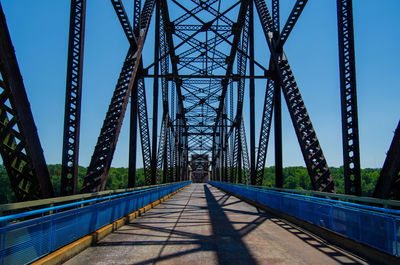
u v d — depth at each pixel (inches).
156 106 741.3
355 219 243.1
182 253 235.8
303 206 359.3
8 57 201.0
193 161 3496.6
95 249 248.5
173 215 470.3
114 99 426.6
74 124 284.0
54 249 207.9
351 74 297.0
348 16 303.4
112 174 2380.7
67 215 230.5
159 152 956.0
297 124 424.2
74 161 278.5
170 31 961.5
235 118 1223.5
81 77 291.4
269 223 386.9
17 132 219.0
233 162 1218.0
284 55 494.9
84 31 300.4
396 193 237.6
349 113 295.0
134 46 499.2
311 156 394.3
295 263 208.7
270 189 541.6
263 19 577.0
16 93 207.9
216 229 342.3
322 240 283.4
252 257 223.8
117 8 440.5
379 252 208.7
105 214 318.7
